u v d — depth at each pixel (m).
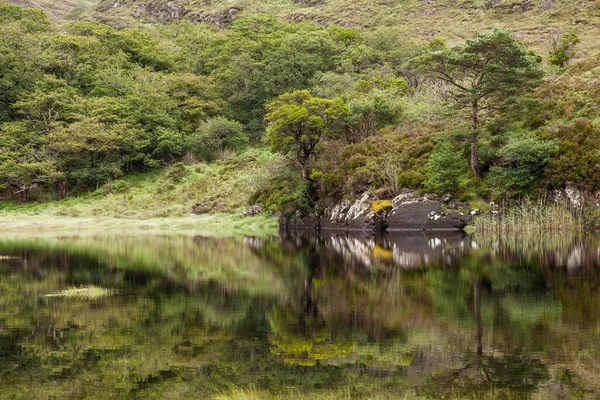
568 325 11.67
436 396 8.12
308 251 27.53
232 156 62.53
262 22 92.19
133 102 66.19
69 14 185.25
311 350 10.72
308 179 43.38
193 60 85.12
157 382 9.17
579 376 8.75
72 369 9.96
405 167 37.78
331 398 8.17
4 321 13.60
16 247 31.80
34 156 59.25
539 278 17.19
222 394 8.51
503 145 34.12
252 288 17.81
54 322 13.51
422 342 10.92
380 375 9.11
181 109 70.50
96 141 59.94
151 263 24.30
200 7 145.25
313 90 61.09
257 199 48.09
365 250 26.70
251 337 11.84
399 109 44.88
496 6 96.12
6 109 68.06
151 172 63.22
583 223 29.70
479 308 13.52
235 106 72.88
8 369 10.01
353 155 40.44
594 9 83.94
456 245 26.84
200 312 14.36
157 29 118.94
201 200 52.50
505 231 30.58
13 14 84.50
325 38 75.00
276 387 8.71
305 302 15.29
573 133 31.69
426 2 107.88
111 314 14.28
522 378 8.71
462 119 37.44
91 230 44.75
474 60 33.06
